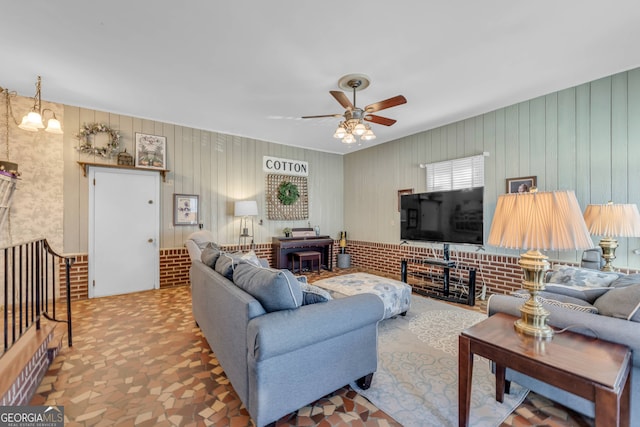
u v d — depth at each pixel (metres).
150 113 4.14
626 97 2.95
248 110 4.01
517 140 3.77
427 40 2.42
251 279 1.79
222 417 1.65
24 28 2.26
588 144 3.20
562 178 3.38
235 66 2.84
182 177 4.68
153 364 2.21
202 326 2.49
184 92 3.43
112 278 4.11
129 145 4.23
